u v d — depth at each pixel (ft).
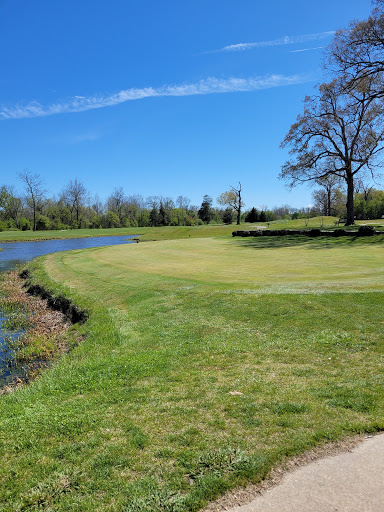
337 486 9.18
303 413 13.05
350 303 26.55
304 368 17.65
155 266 52.60
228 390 15.64
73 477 10.38
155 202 330.75
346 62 84.99
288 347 20.71
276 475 9.80
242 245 79.97
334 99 107.14
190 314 28.66
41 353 28.43
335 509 8.41
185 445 11.54
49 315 40.37
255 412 13.41
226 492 9.30
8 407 16.34
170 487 9.62
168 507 8.92
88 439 12.40
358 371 16.75
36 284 53.83
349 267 43.75
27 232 215.10
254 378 16.79
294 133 112.37
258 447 11.10
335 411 13.04
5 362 27.63
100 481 10.11
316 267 45.01
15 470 11.01
